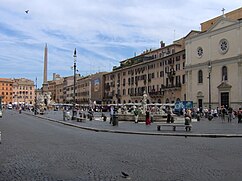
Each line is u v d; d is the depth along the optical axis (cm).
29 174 836
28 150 1270
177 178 791
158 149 1322
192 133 2091
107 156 1127
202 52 6391
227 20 5831
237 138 1892
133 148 1351
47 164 974
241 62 5469
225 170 889
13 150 1266
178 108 5525
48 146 1400
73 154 1171
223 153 1210
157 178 791
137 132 2186
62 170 887
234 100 5588
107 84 11019
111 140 1695
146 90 8400
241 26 5519
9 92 18325
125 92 9562
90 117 3978
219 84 5916
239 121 3509
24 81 18900
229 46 5759
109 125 2966
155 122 3575
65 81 16488
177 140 1731
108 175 825
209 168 916
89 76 12912
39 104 9025
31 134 2008
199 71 6419
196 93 6462
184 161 1030
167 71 7500
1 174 835
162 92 7625
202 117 5269
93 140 1681
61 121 3728
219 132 2177
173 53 7238
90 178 791
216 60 5997
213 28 6153
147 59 8819
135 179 780
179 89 7006
